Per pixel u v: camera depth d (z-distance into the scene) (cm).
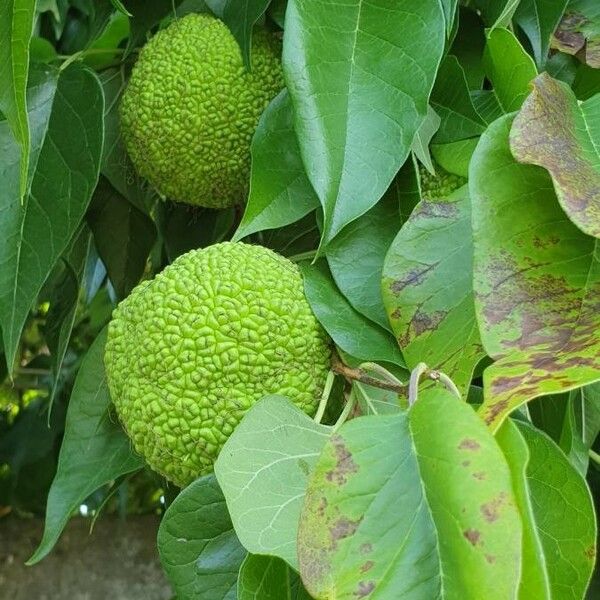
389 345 43
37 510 106
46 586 104
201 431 41
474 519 29
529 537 29
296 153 47
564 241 37
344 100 43
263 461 38
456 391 35
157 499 111
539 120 38
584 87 51
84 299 87
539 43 50
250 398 41
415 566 30
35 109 51
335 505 31
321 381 43
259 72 52
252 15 51
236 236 45
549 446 36
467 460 30
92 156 50
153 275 69
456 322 41
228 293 41
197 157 52
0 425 104
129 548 107
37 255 49
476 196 38
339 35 44
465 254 42
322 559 30
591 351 34
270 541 36
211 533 42
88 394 52
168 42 52
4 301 48
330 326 43
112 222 61
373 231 46
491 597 28
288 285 43
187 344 41
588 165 38
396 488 31
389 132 43
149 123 52
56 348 65
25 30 42
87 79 51
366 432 32
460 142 48
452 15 45
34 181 50
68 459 51
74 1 77
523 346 35
